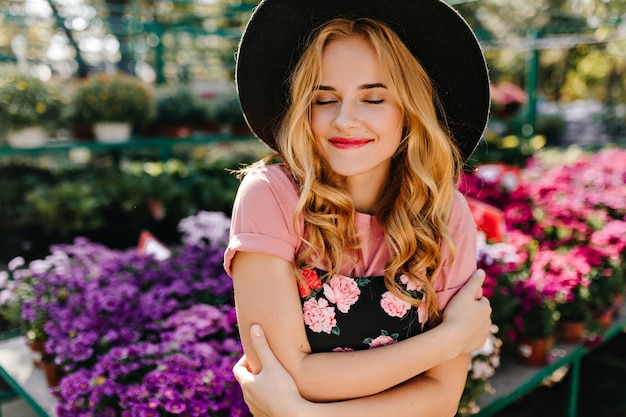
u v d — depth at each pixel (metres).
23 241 4.60
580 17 7.88
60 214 4.59
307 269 1.04
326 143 1.03
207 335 1.80
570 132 11.91
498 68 14.58
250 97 1.18
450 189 1.11
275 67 1.15
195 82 10.42
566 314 2.27
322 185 1.05
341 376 0.97
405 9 1.04
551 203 2.82
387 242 1.09
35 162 5.44
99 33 7.36
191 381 1.46
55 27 6.75
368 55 0.99
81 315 1.88
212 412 1.45
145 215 4.92
